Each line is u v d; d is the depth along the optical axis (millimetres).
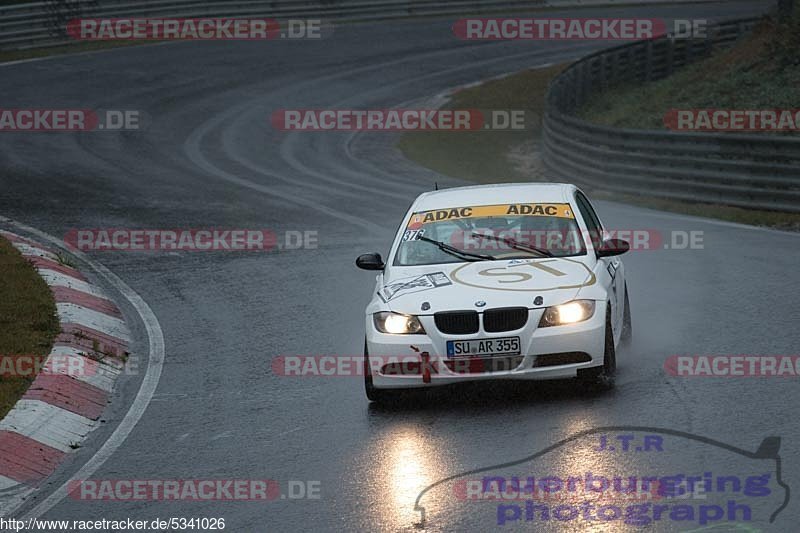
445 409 21875
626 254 39375
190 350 28609
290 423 21750
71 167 66000
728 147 50625
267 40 122625
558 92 76875
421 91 102000
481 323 21453
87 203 54031
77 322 29734
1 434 20828
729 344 25172
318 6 127125
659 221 46906
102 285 37031
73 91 96000
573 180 62594
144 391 25047
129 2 115875
